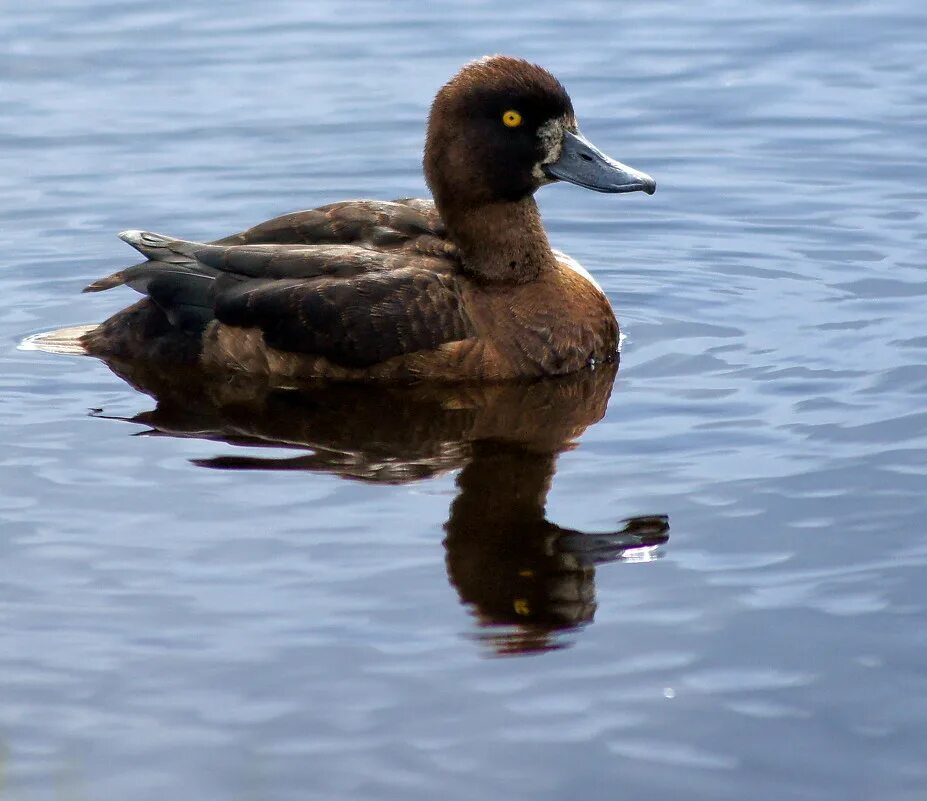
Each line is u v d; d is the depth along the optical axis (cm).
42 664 827
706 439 1091
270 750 753
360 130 1792
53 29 2081
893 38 2009
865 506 974
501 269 1286
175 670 820
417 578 905
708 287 1441
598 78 1923
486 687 799
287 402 1209
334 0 2184
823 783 724
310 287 1248
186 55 2000
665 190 1677
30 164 1720
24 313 1406
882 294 1387
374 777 733
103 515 994
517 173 1285
